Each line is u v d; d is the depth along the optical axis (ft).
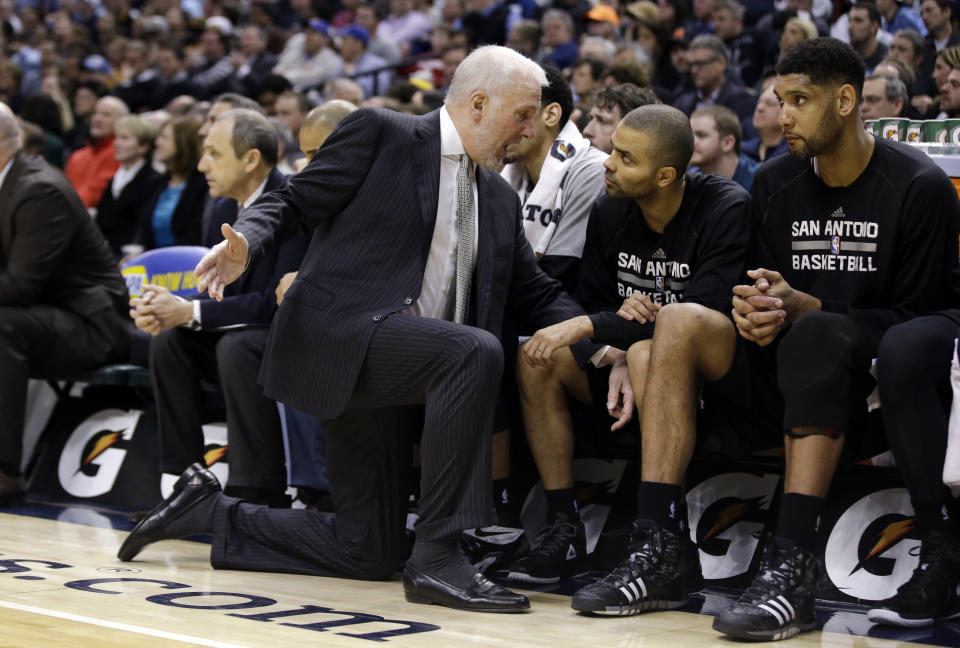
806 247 10.55
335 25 40.63
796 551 9.04
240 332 12.64
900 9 24.50
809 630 9.11
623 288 11.43
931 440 9.26
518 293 11.43
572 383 11.14
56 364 14.79
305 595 9.76
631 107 13.83
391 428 10.59
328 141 10.16
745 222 10.62
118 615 8.43
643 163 10.37
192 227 21.16
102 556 11.20
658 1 28.07
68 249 15.03
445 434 9.48
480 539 11.53
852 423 9.96
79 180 26.76
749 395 10.44
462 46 30.73
